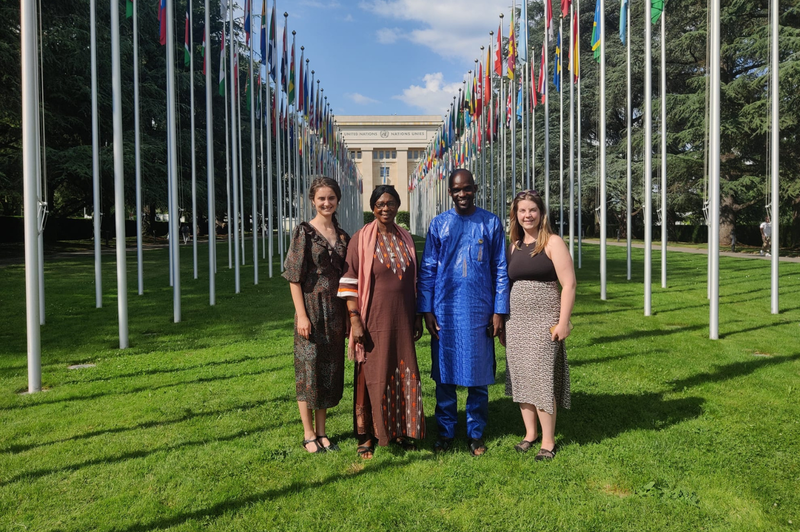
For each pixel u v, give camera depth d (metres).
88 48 21.98
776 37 8.62
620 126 32.69
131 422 4.34
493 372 3.79
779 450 3.67
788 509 2.98
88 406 4.73
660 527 2.85
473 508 3.05
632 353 6.28
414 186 53.88
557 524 2.89
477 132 19.05
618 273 15.08
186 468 3.54
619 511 2.98
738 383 5.09
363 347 3.69
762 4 23.38
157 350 6.71
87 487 3.31
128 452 3.78
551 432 3.65
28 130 5.16
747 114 22.20
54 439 4.02
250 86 14.31
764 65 23.30
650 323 8.10
